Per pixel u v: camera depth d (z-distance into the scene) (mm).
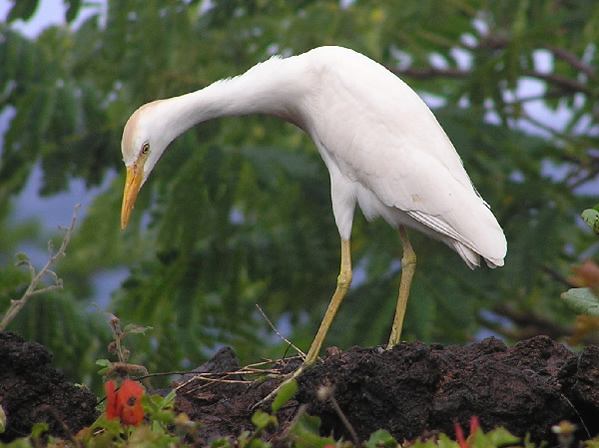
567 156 14312
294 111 8039
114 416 5160
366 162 7559
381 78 7703
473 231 7219
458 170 7547
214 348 12695
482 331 15531
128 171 7840
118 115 13758
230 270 12742
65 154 13195
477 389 5707
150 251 14227
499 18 13141
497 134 12766
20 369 5738
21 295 11234
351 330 11914
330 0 14000
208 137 12727
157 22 12820
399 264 12492
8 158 13008
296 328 14164
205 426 6301
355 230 13555
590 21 13156
